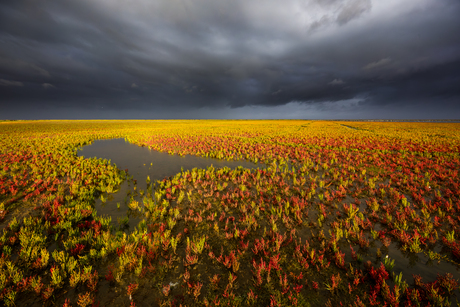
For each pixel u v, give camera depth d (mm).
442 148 16531
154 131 39250
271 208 6629
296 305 3209
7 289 3270
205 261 4250
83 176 9414
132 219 6031
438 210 6129
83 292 3430
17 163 12078
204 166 12875
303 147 19125
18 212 6215
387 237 5020
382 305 3133
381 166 12039
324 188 8844
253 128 46938
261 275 3869
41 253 3980
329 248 4582
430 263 4121
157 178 10289
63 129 43250
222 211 6578
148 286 3592
